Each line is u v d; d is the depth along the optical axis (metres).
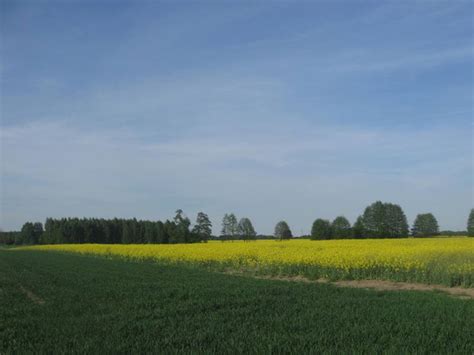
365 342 9.23
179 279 24.05
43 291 19.38
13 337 10.70
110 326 11.49
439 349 8.72
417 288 20.80
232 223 109.38
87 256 52.41
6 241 159.00
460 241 49.09
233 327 11.04
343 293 17.67
